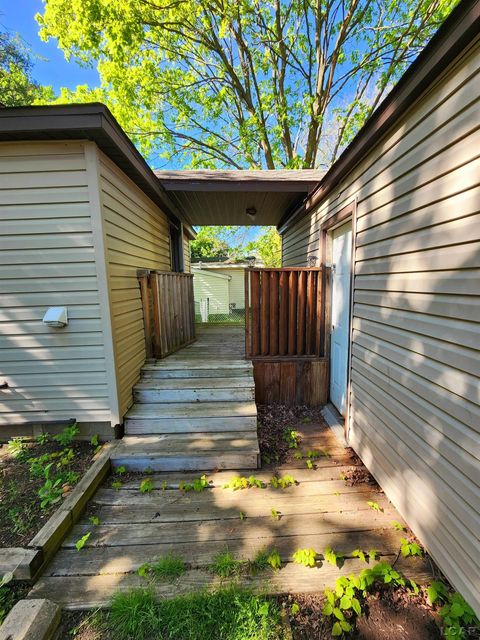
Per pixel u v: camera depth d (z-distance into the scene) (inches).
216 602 58.1
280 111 392.8
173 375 135.0
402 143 73.2
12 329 105.5
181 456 100.8
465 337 54.5
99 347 107.9
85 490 84.7
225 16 324.5
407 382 73.1
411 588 60.3
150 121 418.6
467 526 54.5
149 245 160.2
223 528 76.5
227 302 629.0
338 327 135.7
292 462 105.6
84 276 103.6
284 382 148.9
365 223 95.0
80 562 67.4
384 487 86.1
